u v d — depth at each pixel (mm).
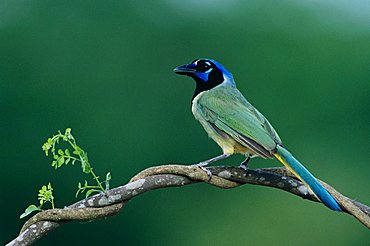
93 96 17984
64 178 16312
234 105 8523
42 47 18172
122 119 17875
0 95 17750
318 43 18125
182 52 18562
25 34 18219
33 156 17203
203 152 17438
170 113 17859
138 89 18078
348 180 17391
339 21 18094
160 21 18578
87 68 18172
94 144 17688
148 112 17938
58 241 15938
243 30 18453
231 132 8297
